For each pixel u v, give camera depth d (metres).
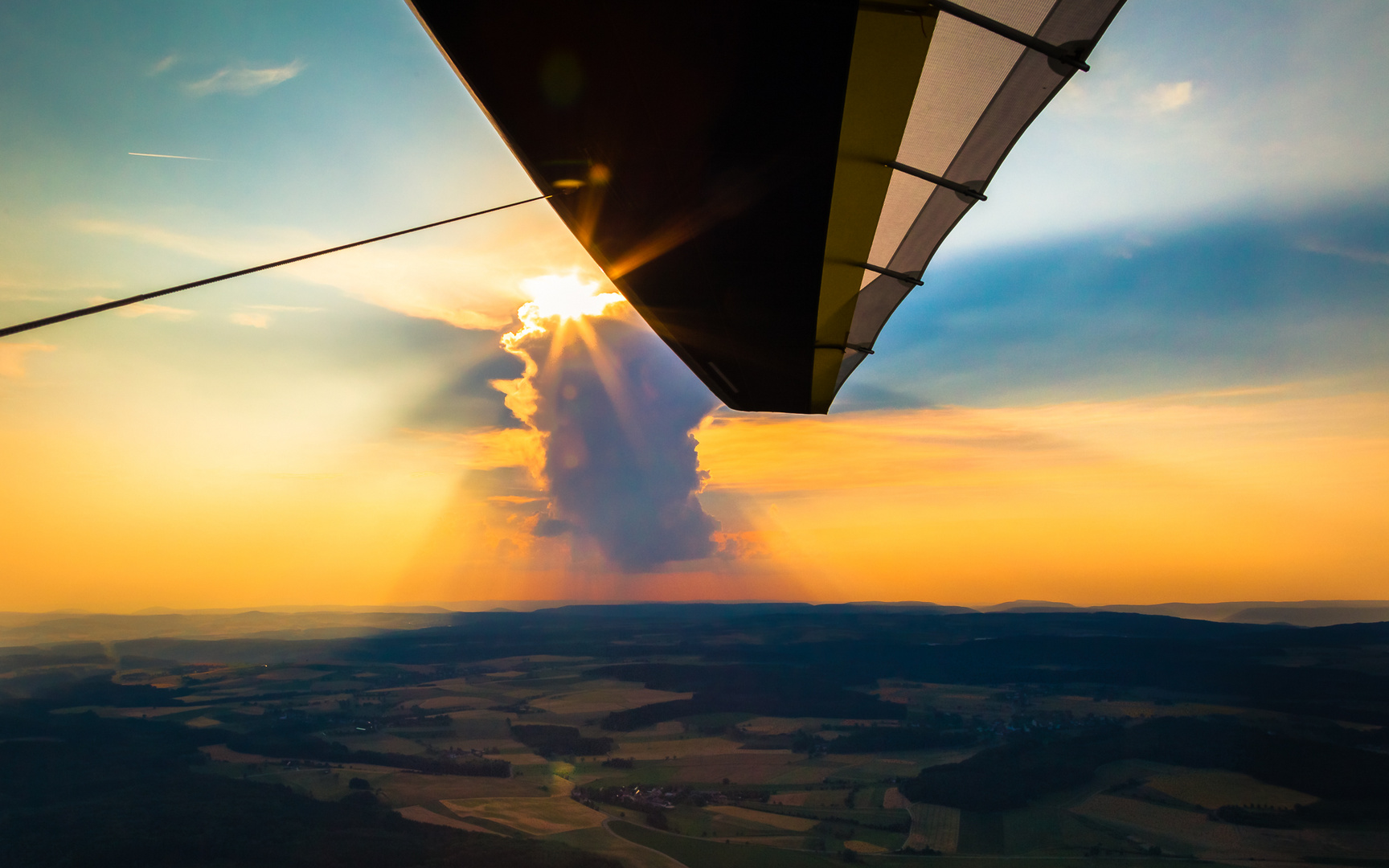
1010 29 4.96
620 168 6.05
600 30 4.94
